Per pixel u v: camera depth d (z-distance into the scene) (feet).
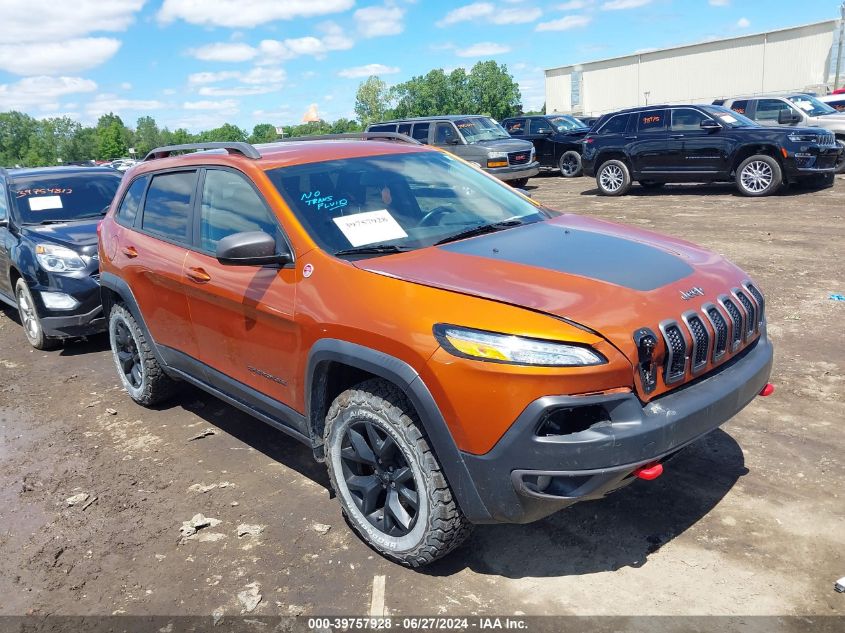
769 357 10.22
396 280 9.39
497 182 14.15
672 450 8.39
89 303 20.99
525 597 9.18
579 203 48.01
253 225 11.62
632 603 8.89
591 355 8.00
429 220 11.69
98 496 12.82
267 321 10.98
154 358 15.65
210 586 9.92
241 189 12.07
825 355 16.43
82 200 24.47
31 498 12.97
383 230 11.04
